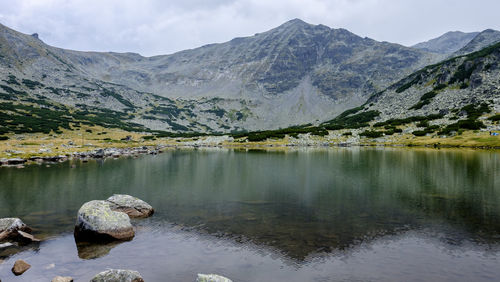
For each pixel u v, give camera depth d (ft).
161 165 198.49
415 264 45.21
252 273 42.70
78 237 58.49
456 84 649.61
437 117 527.81
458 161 194.08
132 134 632.38
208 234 60.23
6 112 597.11
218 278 36.99
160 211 78.89
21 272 44.29
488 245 52.60
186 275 42.47
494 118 413.39
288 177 139.13
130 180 133.28
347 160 217.56
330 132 564.30
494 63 611.47
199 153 325.01
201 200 91.97
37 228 65.51
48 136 484.74
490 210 76.33
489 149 296.71
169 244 54.95
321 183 121.39
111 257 49.39
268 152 330.95
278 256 48.83
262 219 70.54
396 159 217.56
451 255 48.44
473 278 40.63
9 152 254.06
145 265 46.06
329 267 44.50
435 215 72.18
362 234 59.26
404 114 627.05
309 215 73.72
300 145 476.95
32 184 123.54
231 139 573.33
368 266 44.68
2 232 57.47
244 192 104.32
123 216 62.85
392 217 71.10
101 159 249.14
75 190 110.32
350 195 97.45
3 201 92.12
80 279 42.01
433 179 127.65
